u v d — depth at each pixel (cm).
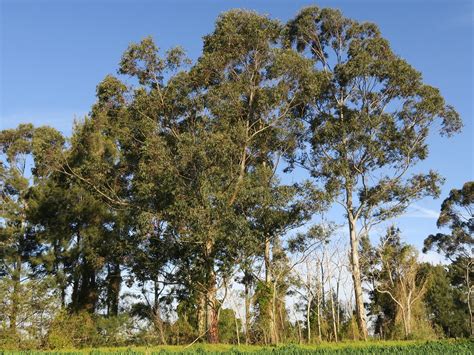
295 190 2692
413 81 3200
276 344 2564
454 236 4678
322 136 3228
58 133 3127
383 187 3300
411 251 4062
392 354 1762
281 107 2964
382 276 4131
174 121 2917
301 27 3531
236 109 2781
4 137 3612
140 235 2641
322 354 1822
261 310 2977
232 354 1931
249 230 2425
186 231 2505
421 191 3306
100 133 3200
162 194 2555
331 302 3603
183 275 2711
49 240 3269
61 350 2355
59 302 3027
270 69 2866
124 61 2853
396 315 4000
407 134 3269
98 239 3309
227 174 2580
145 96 2820
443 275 5178
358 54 3234
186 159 2467
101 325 3069
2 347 2669
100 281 3497
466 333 4947
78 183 3133
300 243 2858
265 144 3023
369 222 3369
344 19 3447
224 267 2488
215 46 2886
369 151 3186
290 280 3089
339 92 3369
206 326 2847
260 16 2900
